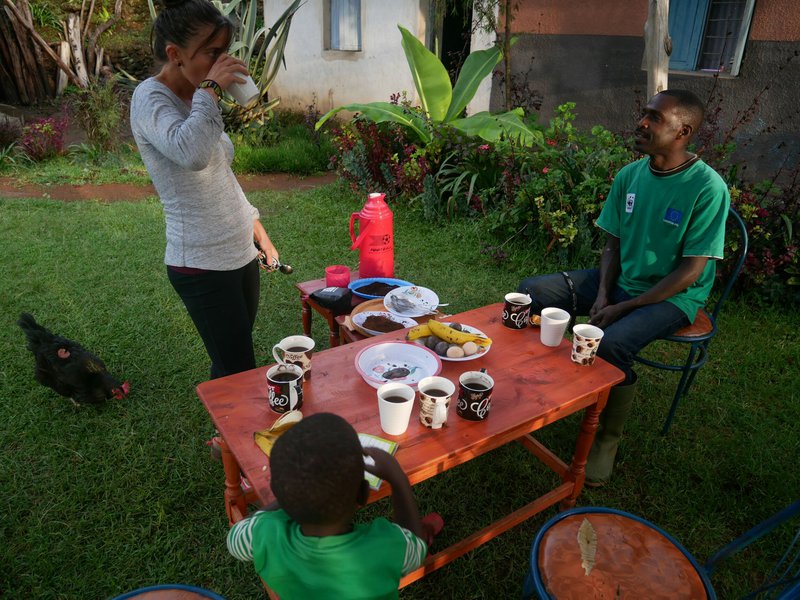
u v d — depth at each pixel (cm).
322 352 233
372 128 668
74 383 290
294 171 822
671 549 163
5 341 363
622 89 688
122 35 1345
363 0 946
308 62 1089
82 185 727
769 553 232
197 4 193
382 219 332
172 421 298
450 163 621
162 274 465
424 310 288
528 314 259
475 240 539
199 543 232
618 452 286
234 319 243
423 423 190
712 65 638
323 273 478
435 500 257
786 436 295
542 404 204
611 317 277
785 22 566
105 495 251
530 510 231
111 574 217
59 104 1168
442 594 216
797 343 375
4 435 284
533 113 703
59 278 449
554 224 471
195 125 190
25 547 227
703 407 318
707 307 420
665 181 274
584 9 691
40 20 1270
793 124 580
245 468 169
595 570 155
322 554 127
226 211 228
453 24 933
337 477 121
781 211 414
